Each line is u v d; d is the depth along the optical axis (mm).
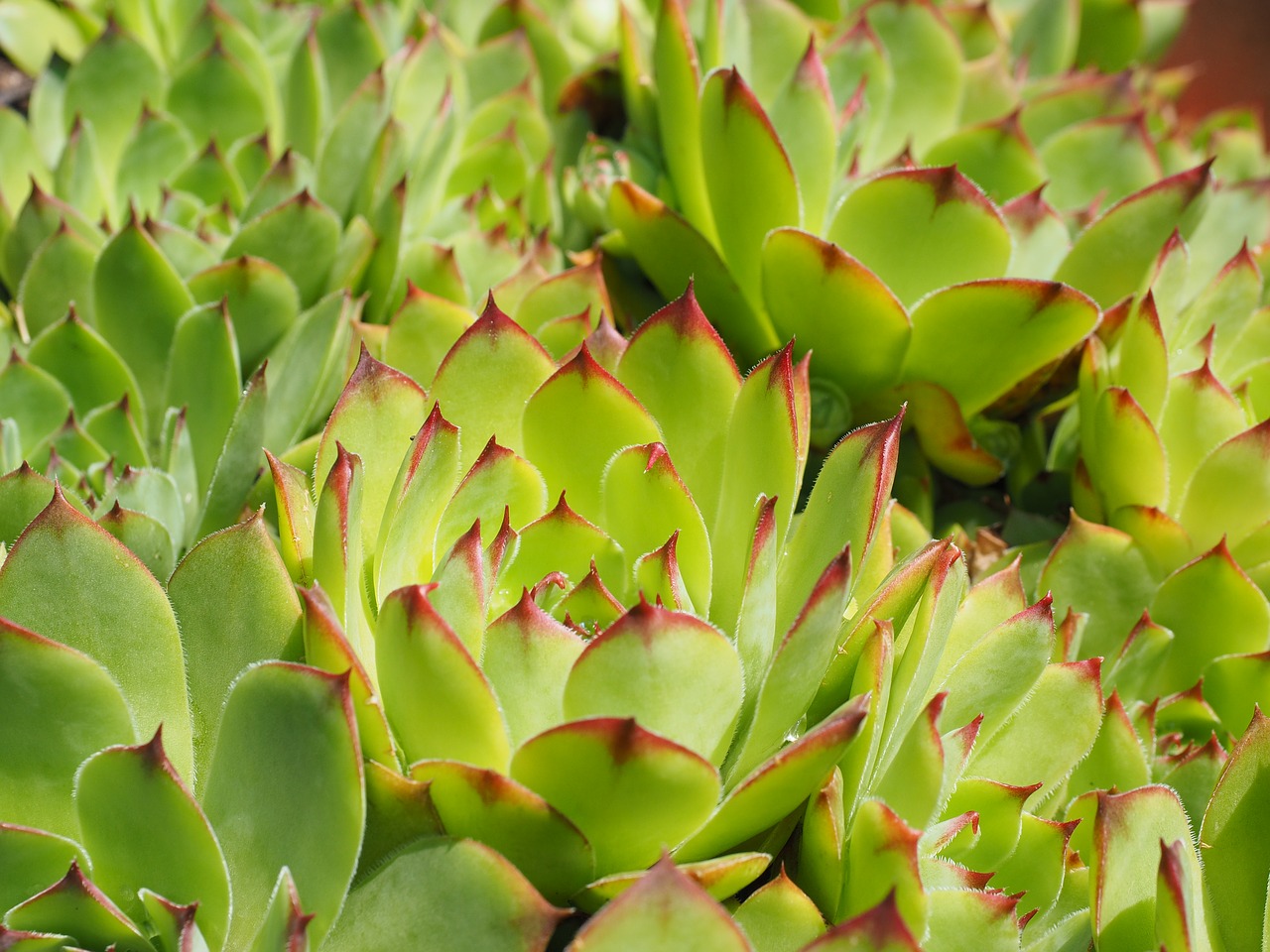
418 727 247
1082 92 341
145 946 247
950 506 326
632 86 339
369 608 261
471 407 270
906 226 299
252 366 314
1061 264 314
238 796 247
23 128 332
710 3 318
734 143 297
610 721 236
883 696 252
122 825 246
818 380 310
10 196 333
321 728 240
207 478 302
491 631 247
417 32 389
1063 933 264
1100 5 430
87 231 317
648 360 271
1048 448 334
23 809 253
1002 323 296
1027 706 274
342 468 247
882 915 233
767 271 300
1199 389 301
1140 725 292
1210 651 300
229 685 256
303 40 329
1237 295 312
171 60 370
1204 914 261
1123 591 304
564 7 409
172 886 247
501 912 239
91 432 303
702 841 249
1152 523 301
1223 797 262
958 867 257
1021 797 263
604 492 268
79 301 314
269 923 238
